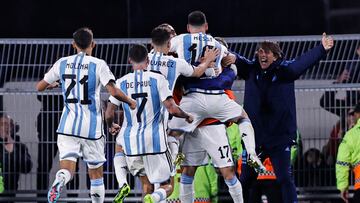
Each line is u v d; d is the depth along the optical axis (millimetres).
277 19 51500
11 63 38719
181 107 31672
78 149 30656
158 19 51031
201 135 32125
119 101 31094
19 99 37844
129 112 30844
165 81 30500
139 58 30641
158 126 30781
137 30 51094
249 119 32719
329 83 38438
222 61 32219
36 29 50938
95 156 30938
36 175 37938
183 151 32562
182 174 32875
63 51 38000
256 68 33438
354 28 51906
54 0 50938
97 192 31328
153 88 30500
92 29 51031
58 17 50938
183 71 30875
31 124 37875
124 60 38812
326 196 38031
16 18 50906
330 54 38531
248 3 51281
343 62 38344
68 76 30562
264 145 33438
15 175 37938
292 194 33312
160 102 30656
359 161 36625
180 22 51031
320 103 38000
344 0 52156
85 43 30688
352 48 38719
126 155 31000
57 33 51000
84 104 30469
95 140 30750
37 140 37906
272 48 32969
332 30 51812
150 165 30875
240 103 38000
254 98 33438
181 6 51094
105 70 30344
